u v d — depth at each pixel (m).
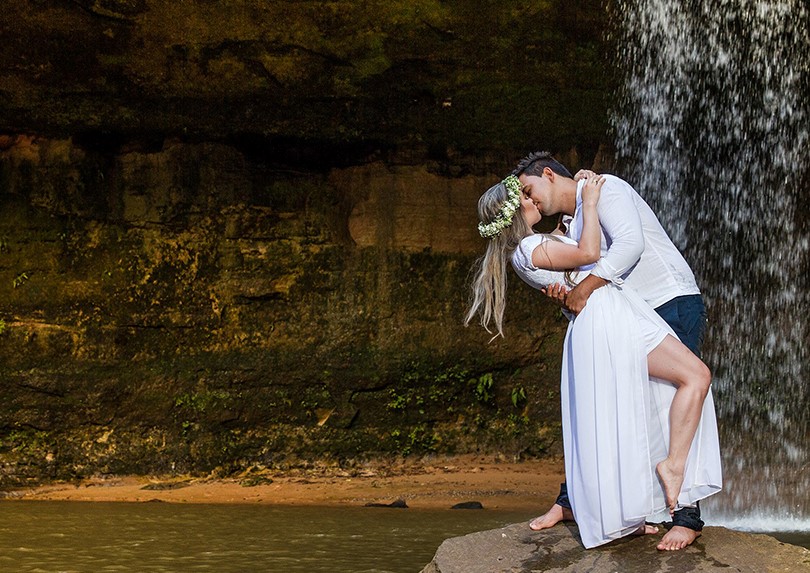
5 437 12.62
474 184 14.05
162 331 13.18
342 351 13.56
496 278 4.83
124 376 12.95
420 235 13.89
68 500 11.14
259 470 13.09
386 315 13.73
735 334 14.76
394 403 13.63
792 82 14.06
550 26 12.36
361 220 13.79
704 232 14.69
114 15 11.62
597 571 4.27
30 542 7.57
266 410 13.31
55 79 12.21
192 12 11.71
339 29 12.00
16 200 12.93
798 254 14.88
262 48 12.16
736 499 11.17
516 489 11.68
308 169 13.74
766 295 14.85
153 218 13.23
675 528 4.54
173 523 8.73
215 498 11.20
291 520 8.94
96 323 12.98
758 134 14.41
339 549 7.16
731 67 13.73
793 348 14.76
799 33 13.59
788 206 14.82
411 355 13.72
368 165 13.84
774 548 4.48
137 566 6.46
